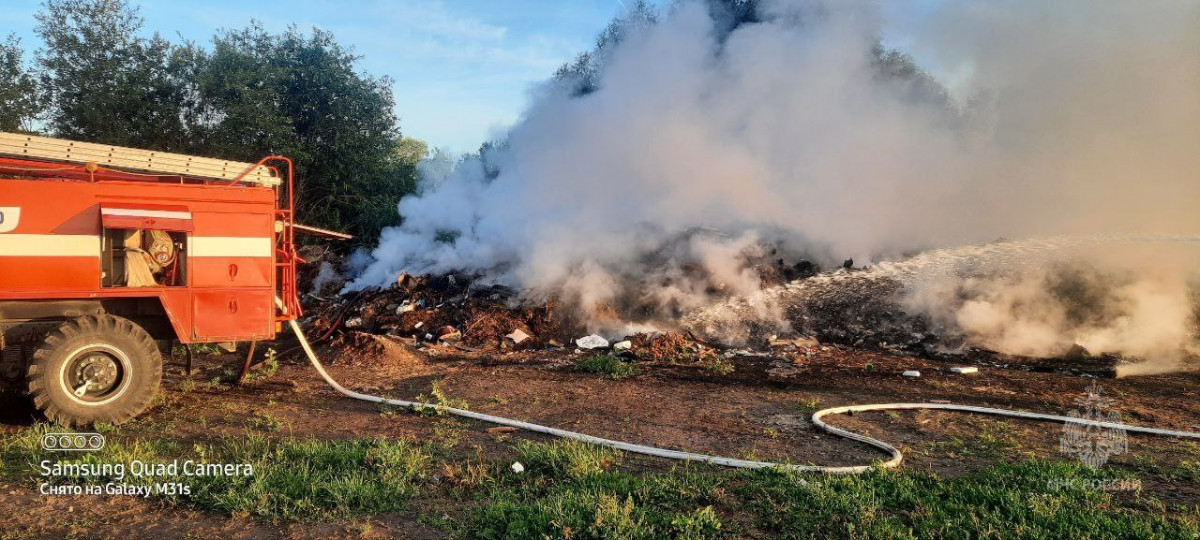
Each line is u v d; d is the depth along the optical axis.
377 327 13.14
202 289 7.56
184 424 7.05
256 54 21.67
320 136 22.12
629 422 7.58
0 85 18.31
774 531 4.65
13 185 6.81
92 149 7.29
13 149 6.94
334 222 20.89
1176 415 8.20
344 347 11.19
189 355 8.84
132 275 7.37
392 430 7.03
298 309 8.48
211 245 7.62
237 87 19.44
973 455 6.50
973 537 4.47
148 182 7.79
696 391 9.27
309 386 9.10
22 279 6.81
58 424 6.65
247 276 7.79
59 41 18.92
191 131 19.48
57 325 7.15
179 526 4.59
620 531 4.36
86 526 4.54
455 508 5.00
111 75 18.98
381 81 23.58
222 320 7.66
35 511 4.72
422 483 5.45
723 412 8.12
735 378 10.16
